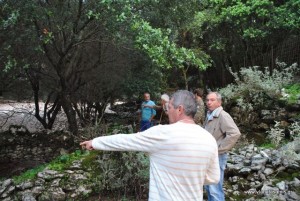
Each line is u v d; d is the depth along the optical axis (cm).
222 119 407
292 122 752
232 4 1120
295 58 1112
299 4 933
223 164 410
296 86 877
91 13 654
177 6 863
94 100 1174
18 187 541
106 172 541
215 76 1526
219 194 409
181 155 200
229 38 1264
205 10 1183
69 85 959
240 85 906
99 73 1065
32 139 900
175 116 217
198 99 611
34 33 696
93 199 531
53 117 1140
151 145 206
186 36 1273
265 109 809
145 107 839
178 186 200
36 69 916
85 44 954
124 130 732
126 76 1099
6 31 671
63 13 739
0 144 890
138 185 535
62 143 859
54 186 538
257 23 1062
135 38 723
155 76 1170
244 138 766
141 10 822
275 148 673
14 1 645
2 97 1131
